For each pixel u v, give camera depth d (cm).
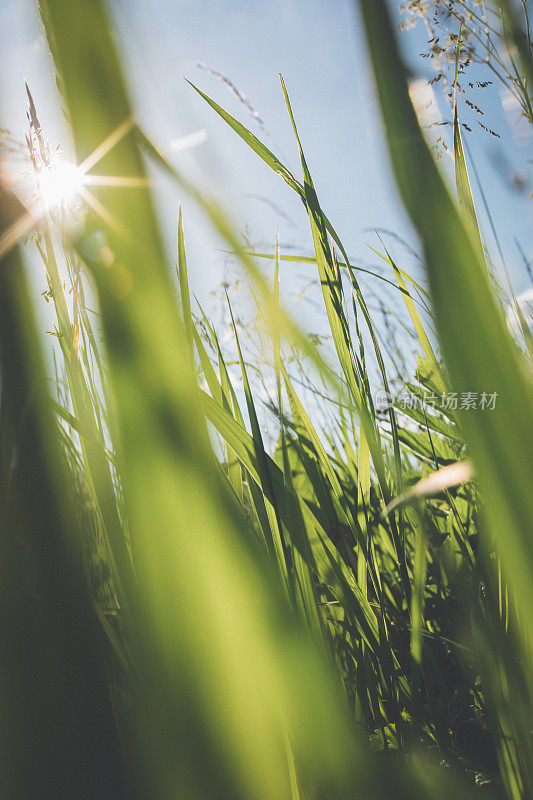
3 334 57
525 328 65
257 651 63
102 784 63
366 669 79
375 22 37
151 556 53
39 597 61
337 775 66
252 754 62
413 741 78
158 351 49
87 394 77
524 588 38
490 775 77
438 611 87
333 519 81
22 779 62
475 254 37
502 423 36
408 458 94
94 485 74
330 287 78
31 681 62
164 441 50
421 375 90
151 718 62
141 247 46
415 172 37
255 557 65
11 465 58
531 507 37
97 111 41
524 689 72
